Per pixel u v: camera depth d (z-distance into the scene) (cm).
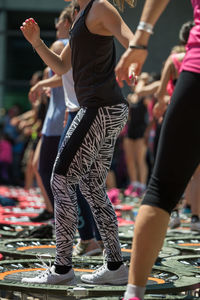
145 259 314
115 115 409
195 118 312
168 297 362
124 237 637
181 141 313
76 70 413
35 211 945
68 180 410
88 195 430
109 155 424
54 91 671
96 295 376
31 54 2434
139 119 1352
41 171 686
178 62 732
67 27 622
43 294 384
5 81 2436
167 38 2252
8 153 1780
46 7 2427
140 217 317
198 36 320
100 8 387
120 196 1307
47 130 673
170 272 447
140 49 303
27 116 1549
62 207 409
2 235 666
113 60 413
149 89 898
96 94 404
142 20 305
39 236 632
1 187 1593
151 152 1395
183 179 317
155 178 320
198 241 634
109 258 417
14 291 401
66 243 410
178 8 2245
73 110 517
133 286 315
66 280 409
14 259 530
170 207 318
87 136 405
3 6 2431
